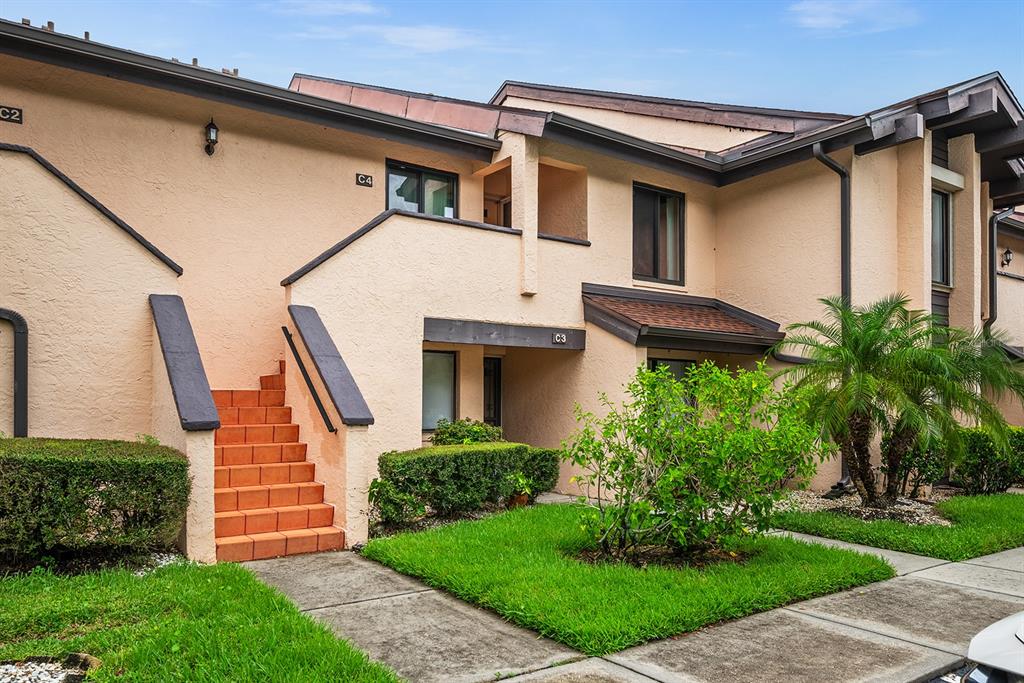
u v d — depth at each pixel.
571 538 6.93
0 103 7.93
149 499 5.66
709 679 4.07
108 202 8.51
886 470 9.33
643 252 12.41
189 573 5.55
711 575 5.83
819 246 11.41
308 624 4.60
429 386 10.79
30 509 5.23
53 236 6.79
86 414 6.92
